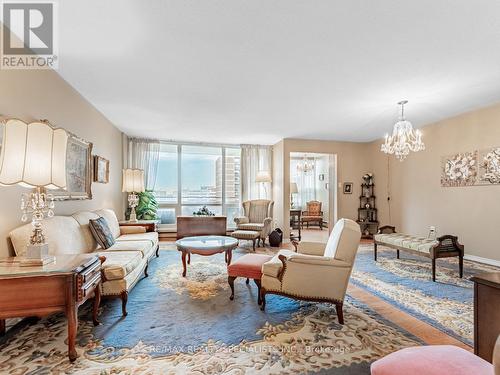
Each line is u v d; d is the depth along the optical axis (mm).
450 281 3240
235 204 6941
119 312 2355
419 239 3896
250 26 2055
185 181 6621
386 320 2240
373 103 3824
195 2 1788
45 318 2223
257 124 4988
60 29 2090
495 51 2412
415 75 2914
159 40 2248
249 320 2227
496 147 3932
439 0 1773
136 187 4891
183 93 3451
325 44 2309
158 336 1969
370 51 2426
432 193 5012
